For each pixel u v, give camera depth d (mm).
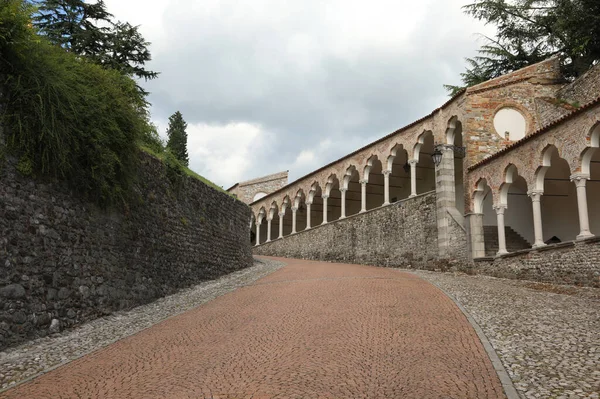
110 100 13742
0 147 10281
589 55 26969
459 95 25109
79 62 13500
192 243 20891
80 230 12992
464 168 24188
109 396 7078
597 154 21031
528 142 19469
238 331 11289
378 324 11148
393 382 7172
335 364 8195
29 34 10961
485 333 9906
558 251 17219
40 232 11383
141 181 16578
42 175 11547
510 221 25812
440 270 25219
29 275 10922
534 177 19047
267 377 7641
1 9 10391
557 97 25031
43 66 11336
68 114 11828
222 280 22734
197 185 22000
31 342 10648
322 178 40375
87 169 12938
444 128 26406
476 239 22828
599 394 6293
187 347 9984
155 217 17594
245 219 29578
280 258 39938
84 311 12891
